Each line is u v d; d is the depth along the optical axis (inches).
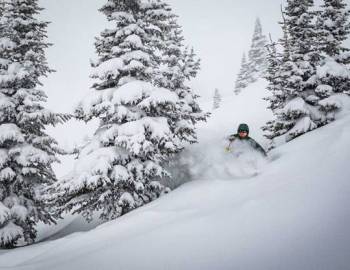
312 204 136.6
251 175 261.0
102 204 434.0
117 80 461.4
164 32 514.6
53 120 552.1
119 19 457.7
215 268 110.0
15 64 540.1
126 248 155.4
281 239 116.0
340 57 588.1
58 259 186.2
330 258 93.3
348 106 492.4
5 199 517.7
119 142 399.5
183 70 619.8
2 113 522.9
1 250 350.3
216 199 211.6
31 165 536.1
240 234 132.0
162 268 122.0
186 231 153.9
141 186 406.3
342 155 193.0
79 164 398.0
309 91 542.0
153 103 407.5
